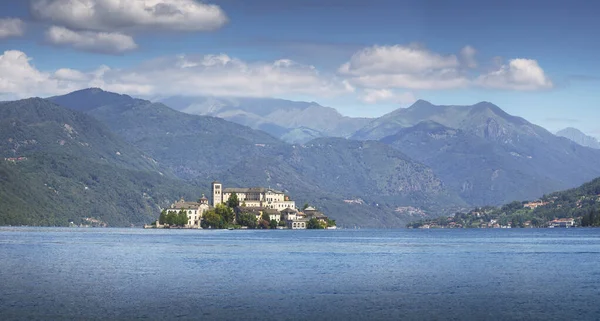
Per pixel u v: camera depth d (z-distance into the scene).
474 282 160.38
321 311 122.69
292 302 131.12
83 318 115.56
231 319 115.62
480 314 121.00
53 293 139.38
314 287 150.38
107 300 132.00
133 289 145.62
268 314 119.69
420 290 147.00
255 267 190.88
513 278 168.62
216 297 136.12
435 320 116.06
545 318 117.81
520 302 132.50
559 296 139.75
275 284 154.62
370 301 132.75
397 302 131.88
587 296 139.75
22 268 183.62
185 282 157.00
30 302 129.00
